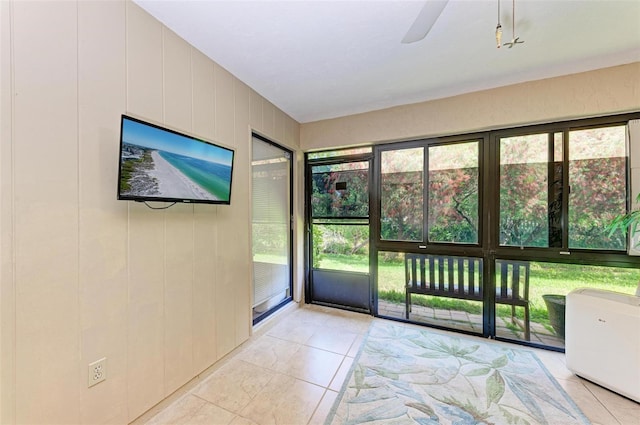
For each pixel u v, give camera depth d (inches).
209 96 79.0
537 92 92.0
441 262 111.5
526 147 97.3
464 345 95.8
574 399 67.1
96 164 51.3
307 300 140.6
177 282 68.8
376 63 83.2
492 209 102.1
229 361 85.6
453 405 65.3
